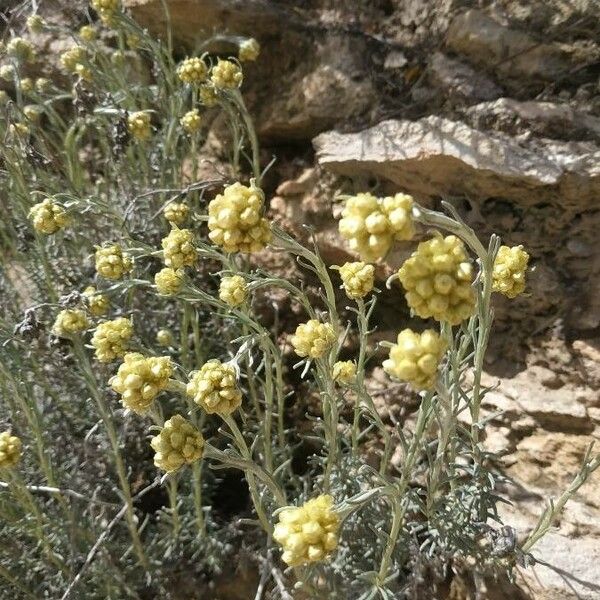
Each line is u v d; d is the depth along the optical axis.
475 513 0.39
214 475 0.50
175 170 0.53
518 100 0.43
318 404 0.52
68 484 0.43
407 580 0.42
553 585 0.37
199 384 0.29
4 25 0.73
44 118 0.71
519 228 0.43
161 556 0.46
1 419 0.47
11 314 0.52
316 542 0.26
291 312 0.54
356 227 0.23
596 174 0.39
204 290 0.55
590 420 0.40
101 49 0.64
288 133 0.52
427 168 0.43
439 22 0.46
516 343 0.44
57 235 0.50
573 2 0.43
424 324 0.48
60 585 0.43
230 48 0.55
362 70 0.48
